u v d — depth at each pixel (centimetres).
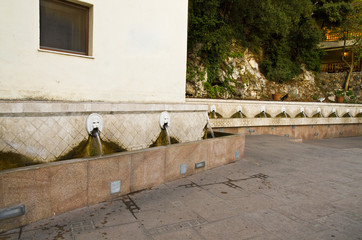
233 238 290
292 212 367
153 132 539
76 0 425
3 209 287
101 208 364
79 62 437
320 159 748
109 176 391
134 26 514
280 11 1582
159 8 557
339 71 2498
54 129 389
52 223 314
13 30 362
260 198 419
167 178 488
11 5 359
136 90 529
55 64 409
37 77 390
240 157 695
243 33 1723
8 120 342
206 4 1272
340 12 2148
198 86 1343
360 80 2202
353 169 640
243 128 1191
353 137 1689
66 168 339
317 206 393
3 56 355
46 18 407
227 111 1144
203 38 1329
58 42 425
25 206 304
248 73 1647
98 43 459
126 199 399
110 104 455
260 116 1255
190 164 536
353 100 2122
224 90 1461
